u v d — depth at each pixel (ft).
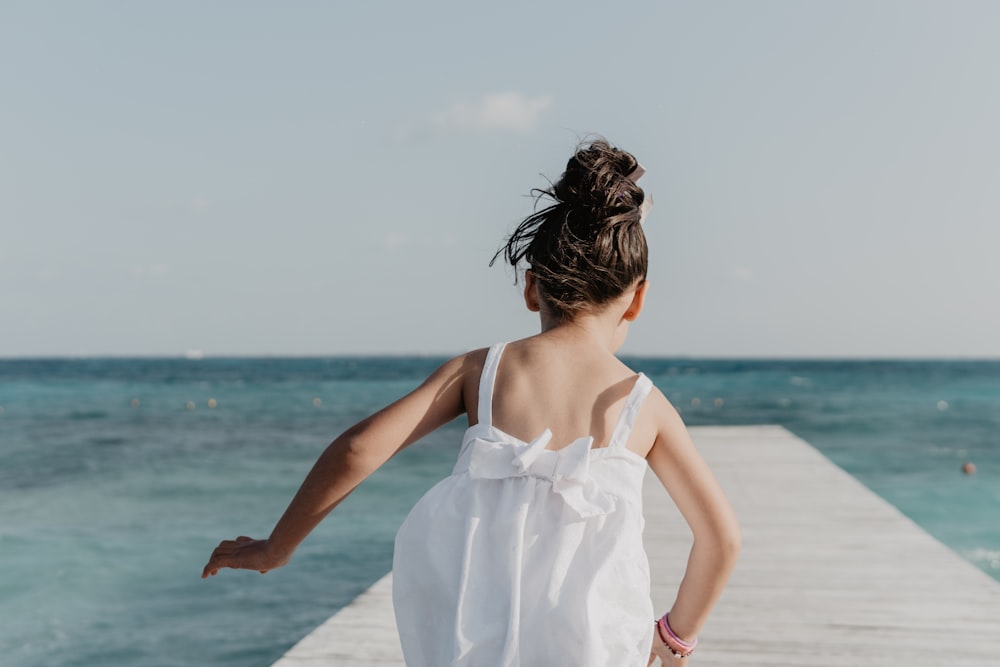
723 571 4.57
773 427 34.47
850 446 64.64
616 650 3.83
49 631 18.86
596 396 4.40
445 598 3.97
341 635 10.19
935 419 90.12
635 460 4.27
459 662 3.76
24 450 60.13
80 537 29.53
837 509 18.56
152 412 100.63
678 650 4.89
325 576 23.62
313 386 172.65
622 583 3.93
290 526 4.49
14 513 34.71
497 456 4.17
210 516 33.83
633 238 4.64
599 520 4.04
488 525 4.05
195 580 23.31
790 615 11.37
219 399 127.95
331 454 4.39
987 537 30.86
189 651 17.49
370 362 453.17
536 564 3.94
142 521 32.76
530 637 3.82
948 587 12.67
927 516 35.70
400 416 4.44
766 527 16.85
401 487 40.45
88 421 87.15
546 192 4.78
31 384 182.29
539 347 4.57
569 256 4.56
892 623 11.03
